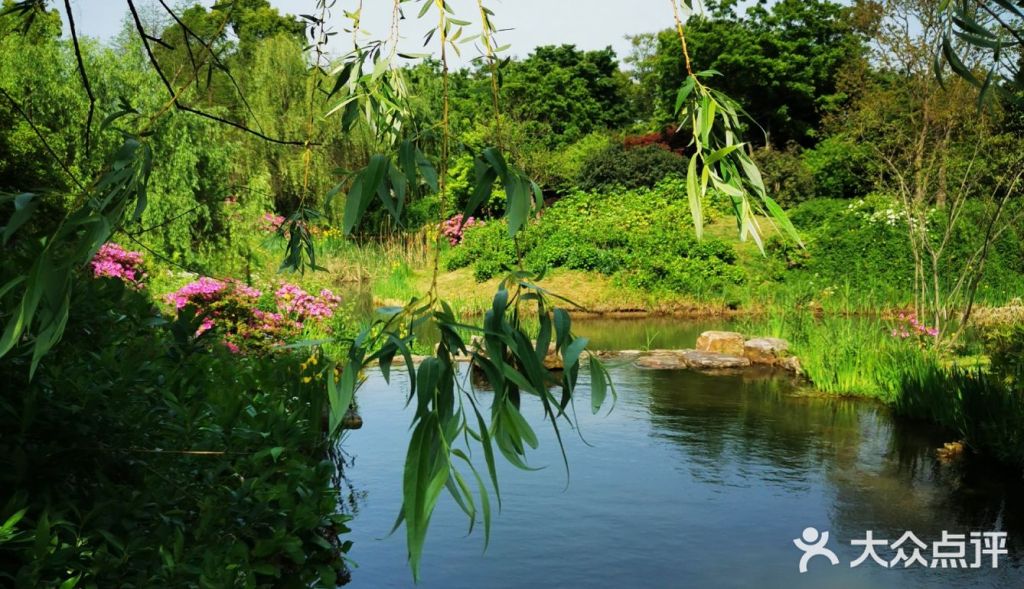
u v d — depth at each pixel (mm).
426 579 4070
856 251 17891
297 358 4348
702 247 18797
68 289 1106
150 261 10195
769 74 32188
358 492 5336
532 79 35656
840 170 24266
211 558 2086
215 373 3797
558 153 30219
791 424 7539
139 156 1270
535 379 1112
